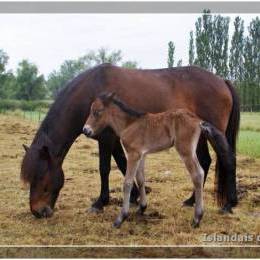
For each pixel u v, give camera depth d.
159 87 6.27
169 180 8.59
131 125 5.46
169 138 5.41
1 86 38.84
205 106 6.42
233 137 6.70
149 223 5.69
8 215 6.11
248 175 8.95
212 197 7.12
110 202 6.74
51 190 5.84
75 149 12.95
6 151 12.34
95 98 6.02
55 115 6.01
